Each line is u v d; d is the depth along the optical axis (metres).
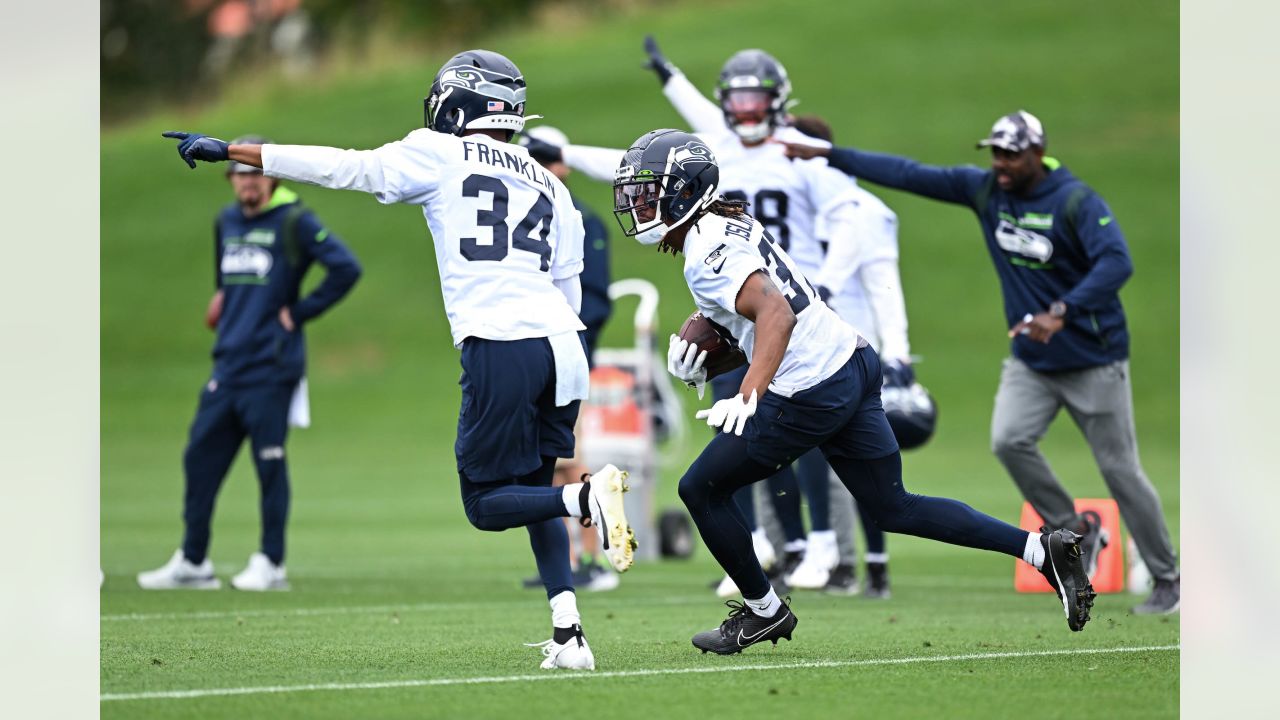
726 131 30.02
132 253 99.81
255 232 32.03
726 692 17.94
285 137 110.88
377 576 35.12
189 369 86.81
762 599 21.02
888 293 29.86
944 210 95.56
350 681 18.88
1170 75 107.50
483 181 19.89
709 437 68.94
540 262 20.11
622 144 102.00
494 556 39.91
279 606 28.66
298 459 68.81
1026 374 28.47
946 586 33.12
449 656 21.34
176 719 16.41
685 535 40.31
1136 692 18.03
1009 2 119.88
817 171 29.25
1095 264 26.91
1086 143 99.88
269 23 133.00
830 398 19.70
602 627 25.22
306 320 32.28
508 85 20.38
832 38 116.75
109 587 32.19
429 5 131.00
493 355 19.56
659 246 20.31
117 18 134.12
